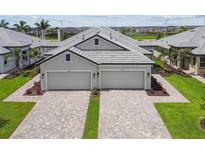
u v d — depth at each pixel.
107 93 26.95
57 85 28.72
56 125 18.08
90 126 17.89
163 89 28.08
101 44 32.06
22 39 50.47
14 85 31.19
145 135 16.30
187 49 40.31
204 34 43.88
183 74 37.22
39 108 21.91
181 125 17.97
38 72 39.59
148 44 49.53
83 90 28.47
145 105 22.64
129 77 28.89
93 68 28.41
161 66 45.38
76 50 29.89
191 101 23.86
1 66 39.25
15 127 17.70
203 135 16.22
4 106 22.52
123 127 17.69
